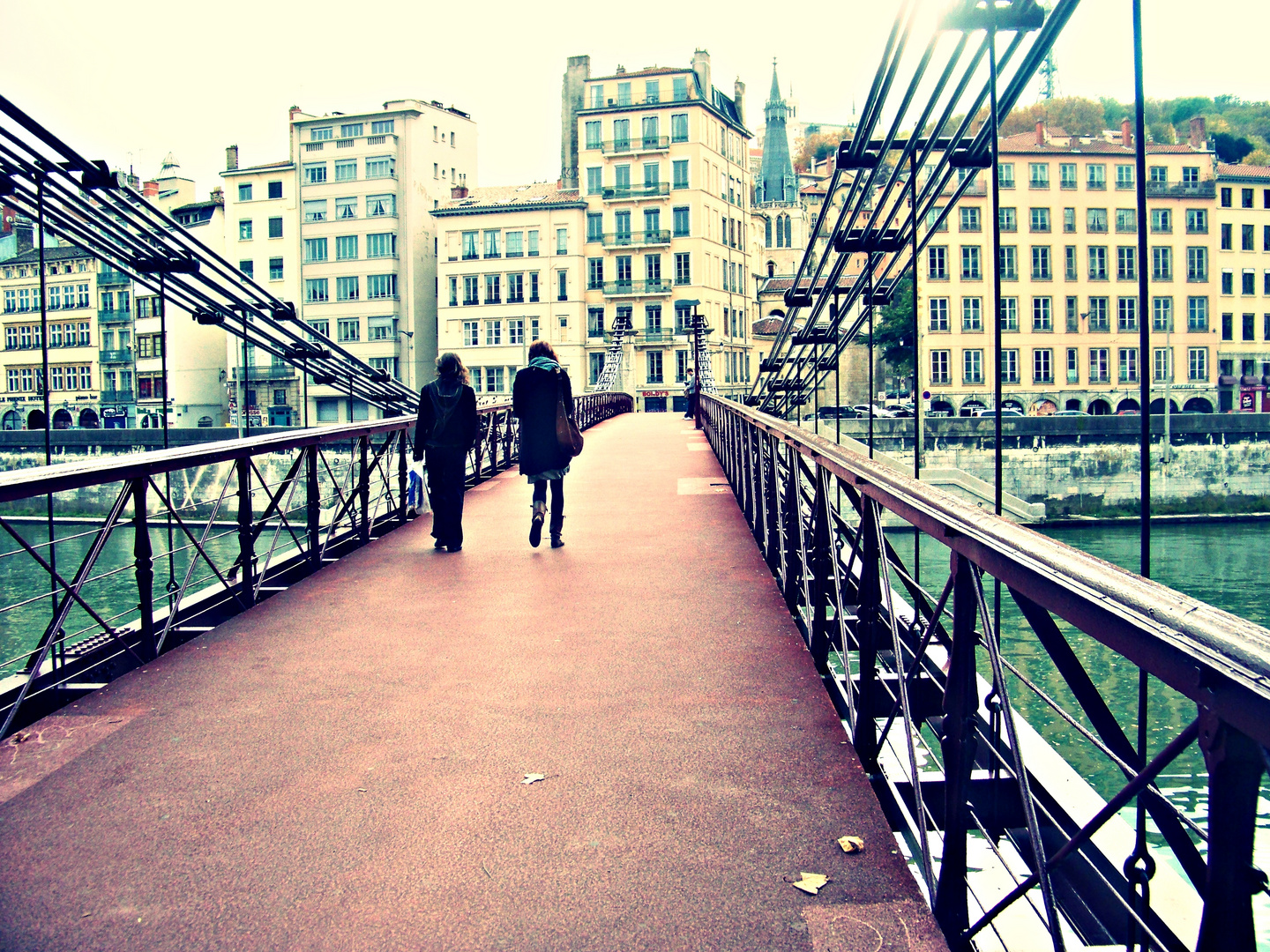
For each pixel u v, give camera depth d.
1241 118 44.12
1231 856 1.36
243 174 66.25
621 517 9.23
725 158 64.44
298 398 63.28
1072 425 38.88
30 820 3.03
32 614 18.27
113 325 63.50
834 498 4.27
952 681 2.43
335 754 3.52
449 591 6.20
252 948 2.34
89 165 7.59
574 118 66.12
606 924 2.43
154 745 3.62
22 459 42.28
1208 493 38.97
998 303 3.77
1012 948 3.06
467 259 62.72
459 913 2.48
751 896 2.54
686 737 3.64
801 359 14.72
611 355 43.72
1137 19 2.48
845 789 3.18
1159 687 14.84
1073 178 46.06
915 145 6.02
